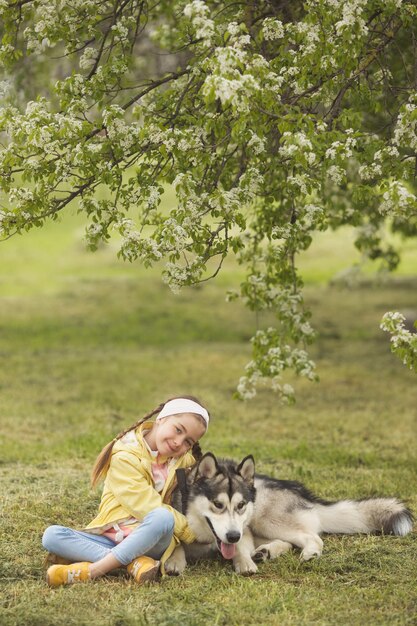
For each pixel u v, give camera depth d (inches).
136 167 236.5
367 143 220.4
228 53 185.5
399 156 229.5
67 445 355.3
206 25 199.6
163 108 240.4
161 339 730.8
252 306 309.7
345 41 210.5
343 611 166.2
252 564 191.8
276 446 364.2
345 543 213.8
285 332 308.8
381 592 177.9
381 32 228.2
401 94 244.1
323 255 1202.0
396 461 334.0
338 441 384.2
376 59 232.8
